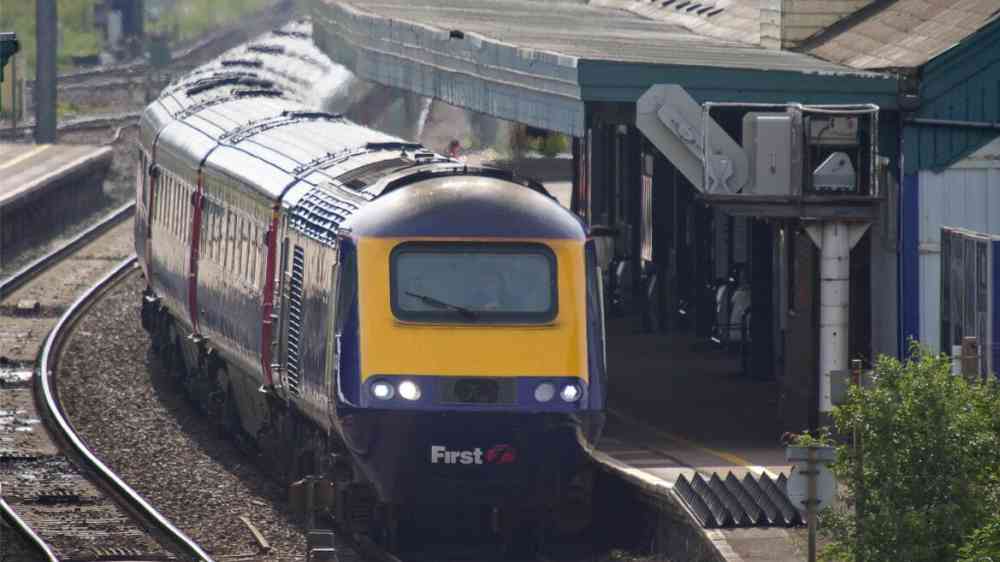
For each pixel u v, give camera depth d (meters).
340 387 65.44
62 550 68.75
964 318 71.75
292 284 74.62
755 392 92.06
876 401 53.91
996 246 68.06
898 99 76.19
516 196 67.31
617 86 74.75
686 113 73.56
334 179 75.06
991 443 53.84
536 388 64.94
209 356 94.62
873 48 82.81
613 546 70.06
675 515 63.88
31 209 166.50
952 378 54.94
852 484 54.44
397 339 64.88
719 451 75.00
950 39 78.31
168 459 88.38
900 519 52.88
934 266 77.38
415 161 74.19
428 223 66.00
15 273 149.62
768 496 63.22
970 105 76.62
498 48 88.62
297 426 77.44
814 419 77.56
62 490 80.12
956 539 52.59
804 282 78.56
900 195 77.12
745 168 73.31
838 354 73.50
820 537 60.31
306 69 160.12
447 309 65.25
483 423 64.62
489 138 198.88
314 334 70.19
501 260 66.00
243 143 93.12
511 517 69.12
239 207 86.31
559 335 65.50
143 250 117.75
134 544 70.31
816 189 72.75
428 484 65.19
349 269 66.25
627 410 86.88
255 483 83.12
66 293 141.38
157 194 112.19
